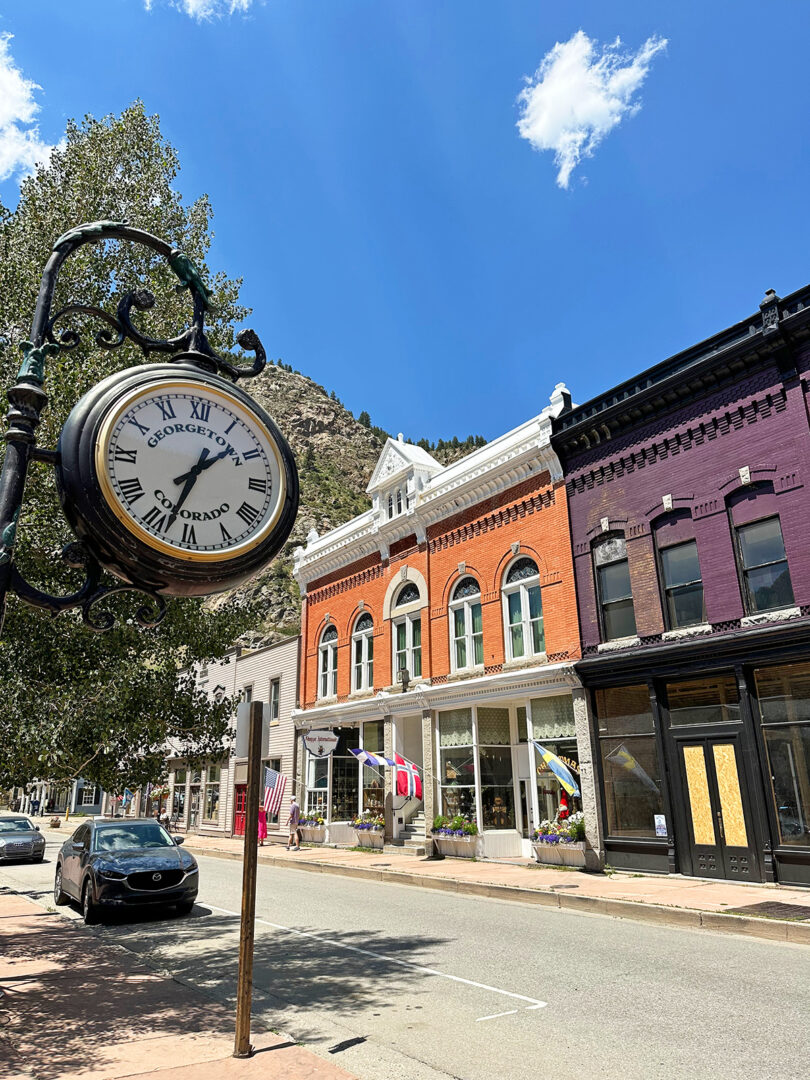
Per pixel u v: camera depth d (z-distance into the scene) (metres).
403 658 22.70
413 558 22.59
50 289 4.69
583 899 12.19
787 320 13.50
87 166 9.39
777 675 13.32
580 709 16.41
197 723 8.67
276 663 29.64
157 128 10.49
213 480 4.31
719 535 14.50
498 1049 5.62
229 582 4.29
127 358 8.74
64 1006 6.73
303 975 8.05
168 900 12.04
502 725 19.78
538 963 8.34
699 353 15.20
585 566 17.02
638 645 15.58
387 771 22.17
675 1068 5.16
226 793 31.88
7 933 10.98
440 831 19.61
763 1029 5.93
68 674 7.75
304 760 26.78
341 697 25.19
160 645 8.64
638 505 16.08
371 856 20.69
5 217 9.44
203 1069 4.91
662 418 15.88
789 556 13.34
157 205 10.05
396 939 9.88
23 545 7.38
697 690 14.55
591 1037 5.84
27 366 4.42
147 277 9.73
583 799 16.05
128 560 3.96
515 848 18.69
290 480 4.61
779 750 13.12
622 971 7.89
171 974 8.26
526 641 18.39
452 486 20.81
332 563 26.81
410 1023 6.31
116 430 4.07
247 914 5.35
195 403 4.40
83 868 12.66
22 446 4.23
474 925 10.83
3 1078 4.77
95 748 7.75
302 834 25.70
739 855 13.31
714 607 14.37
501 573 19.36
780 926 9.55
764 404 14.13
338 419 193.00
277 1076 4.79
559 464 17.94
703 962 8.25
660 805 14.76
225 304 10.27
